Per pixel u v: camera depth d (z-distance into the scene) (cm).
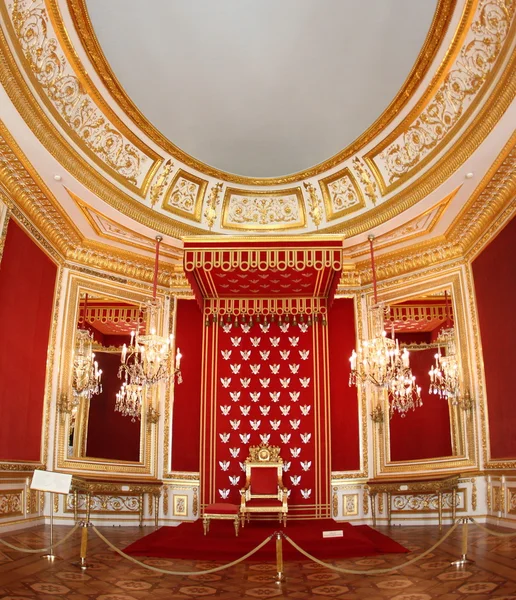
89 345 1066
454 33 730
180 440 1071
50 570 559
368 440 1074
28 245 872
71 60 774
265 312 1073
